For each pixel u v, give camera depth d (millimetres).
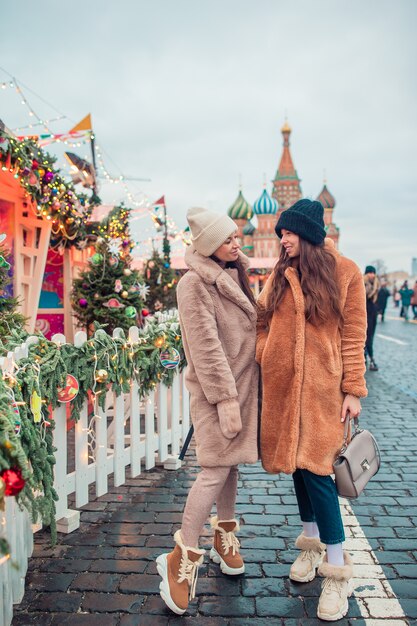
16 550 2539
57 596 2666
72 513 3393
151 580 2805
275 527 3445
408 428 5922
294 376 2545
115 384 3830
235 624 2449
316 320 2541
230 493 2832
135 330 4145
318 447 2500
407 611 2529
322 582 2727
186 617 2504
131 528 3416
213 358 2516
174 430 4676
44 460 2629
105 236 7562
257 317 2770
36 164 5754
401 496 3963
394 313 35750
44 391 3053
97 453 3809
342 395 2615
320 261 2555
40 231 7258
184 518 2582
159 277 12031
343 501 3863
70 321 8562
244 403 2660
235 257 2723
